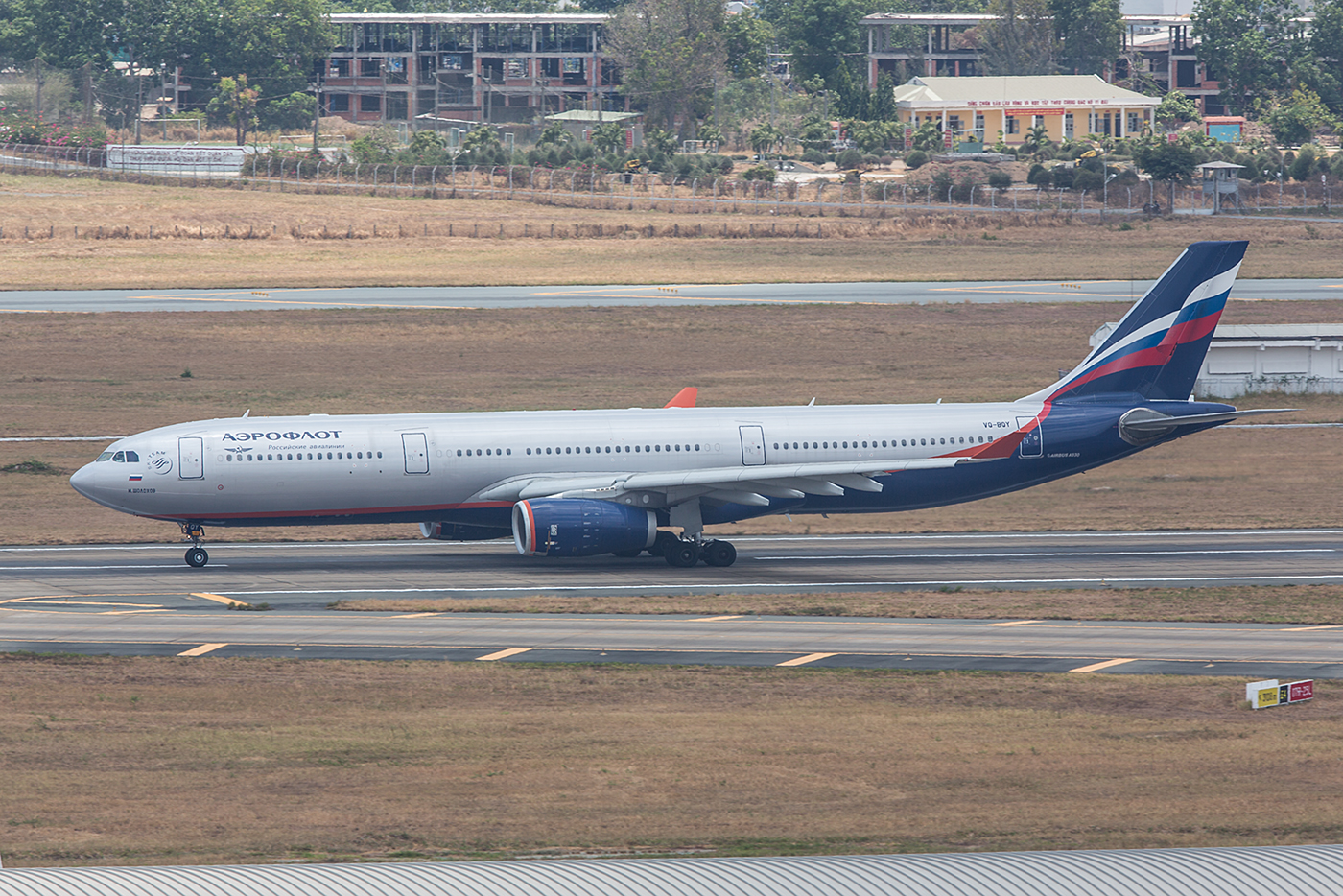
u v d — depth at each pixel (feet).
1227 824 334.24
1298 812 344.28
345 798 352.08
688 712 438.40
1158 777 373.40
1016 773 376.27
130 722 420.77
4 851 309.83
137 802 347.97
